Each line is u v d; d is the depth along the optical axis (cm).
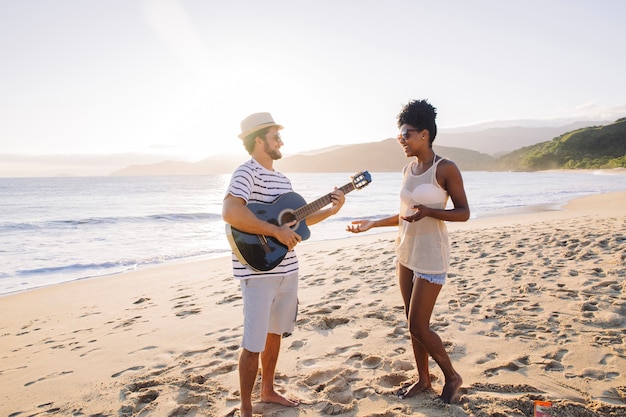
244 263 274
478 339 389
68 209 2830
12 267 1027
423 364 301
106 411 317
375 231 1538
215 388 336
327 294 582
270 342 300
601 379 307
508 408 277
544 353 351
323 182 8100
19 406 339
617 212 1650
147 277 867
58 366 418
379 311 488
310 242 1241
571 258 636
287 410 297
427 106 280
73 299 723
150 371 380
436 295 282
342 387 318
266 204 290
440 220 273
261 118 285
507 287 532
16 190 5981
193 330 489
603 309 433
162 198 4069
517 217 1666
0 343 517
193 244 1359
